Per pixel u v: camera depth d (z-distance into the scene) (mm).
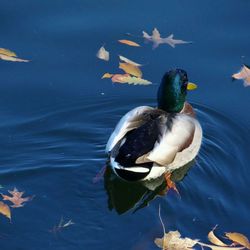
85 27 16359
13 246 10914
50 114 14164
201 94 15086
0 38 15875
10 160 12867
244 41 16203
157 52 15859
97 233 11344
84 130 13898
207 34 16359
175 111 13930
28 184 12328
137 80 15070
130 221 11648
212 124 14383
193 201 12281
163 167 12766
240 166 13289
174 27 16516
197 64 15633
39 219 11531
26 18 16453
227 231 11594
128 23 16547
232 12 16984
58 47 15781
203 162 13367
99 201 12086
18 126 13797
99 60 15531
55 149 13273
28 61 15367
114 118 14305
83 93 14734
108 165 12883
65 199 12047
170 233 11352
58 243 11039
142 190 12688
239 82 15297
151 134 12680
